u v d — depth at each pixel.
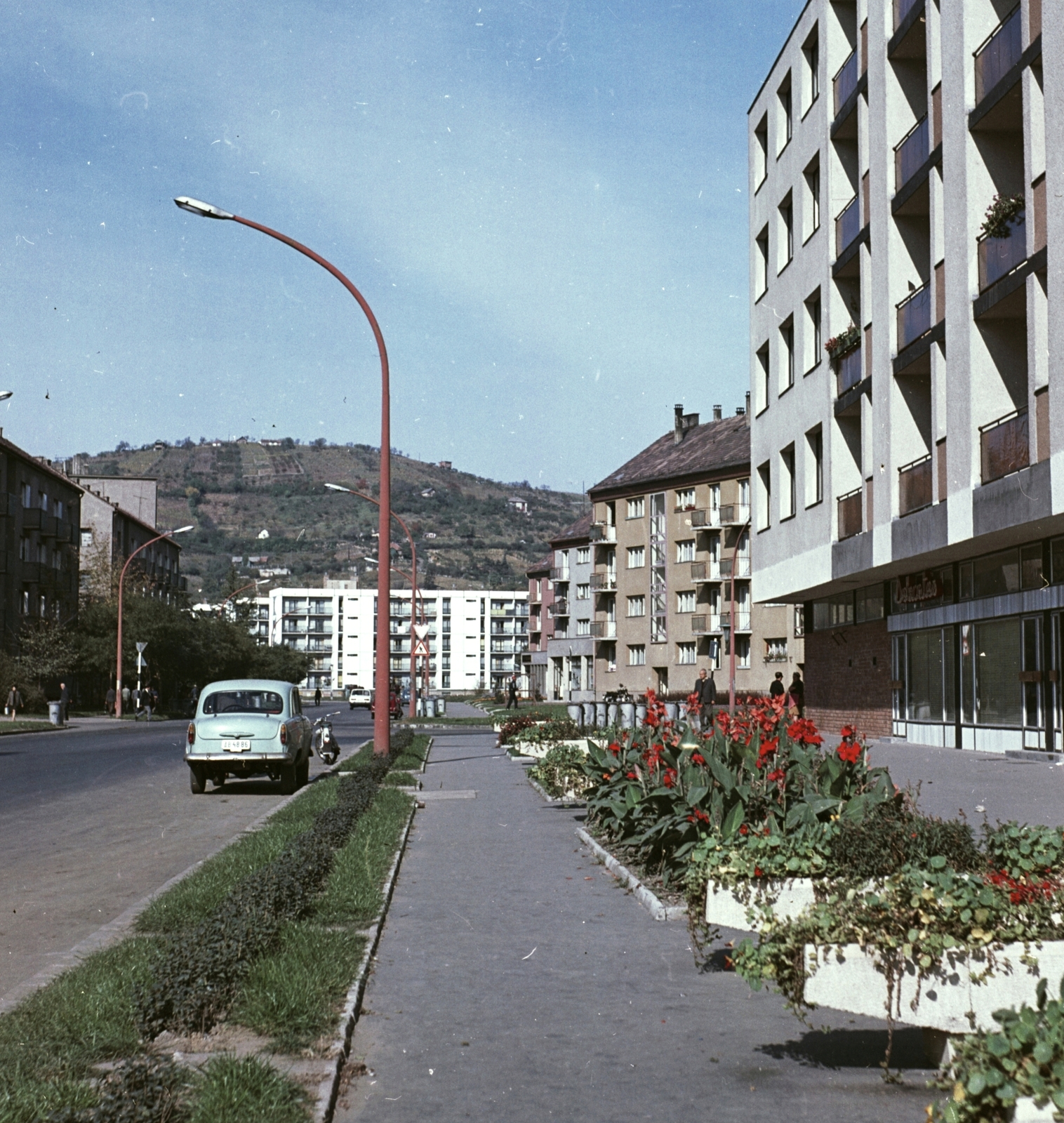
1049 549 23.12
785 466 36.16
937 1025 5.13
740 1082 5.25
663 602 87.38
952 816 13.55
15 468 72.31
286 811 16.00
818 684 38.34
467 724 56.56
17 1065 5.03
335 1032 5.72
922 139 25.86
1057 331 19.64
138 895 10.27
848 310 31.81
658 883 9.99
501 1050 5.72
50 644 70.38
